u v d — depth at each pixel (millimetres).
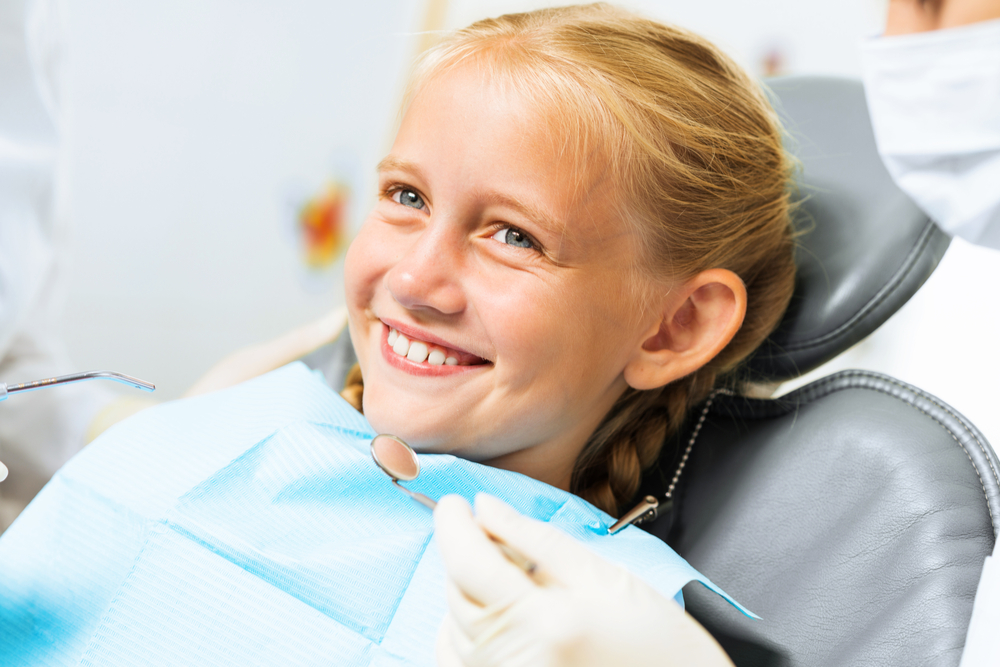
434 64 721
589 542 676
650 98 706
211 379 1180
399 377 697
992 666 550
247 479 664
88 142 2164
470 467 672
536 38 709
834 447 779
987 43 580
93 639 600
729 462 846
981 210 633
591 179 659
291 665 582
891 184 853
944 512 694
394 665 578
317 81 2330
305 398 732
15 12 1150
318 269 2404
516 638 492
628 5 1041
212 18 2234
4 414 1277
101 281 2205
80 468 683
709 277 740
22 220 1219
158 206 2254
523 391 671
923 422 767
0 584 636
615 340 706
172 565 613
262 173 2334
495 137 647
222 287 2332
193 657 588
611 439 836
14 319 1235
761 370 872
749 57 2002
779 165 818
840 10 1927
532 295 650
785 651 703
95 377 650
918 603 658
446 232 660
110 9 2145
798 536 753
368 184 2352
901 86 630
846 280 836
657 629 502
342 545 628
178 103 2240
